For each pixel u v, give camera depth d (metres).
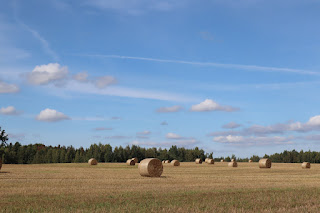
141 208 14.29
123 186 22.56
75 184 23.78
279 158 153.12
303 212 13.98
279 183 25.92
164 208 14.18
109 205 15.03
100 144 147.50
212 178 30.98
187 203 15.69
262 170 50.03
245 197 17.81
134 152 146.12
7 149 123.50
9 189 20.11
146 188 21.33
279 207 15.14
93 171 42.75
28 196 17.47
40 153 141.62
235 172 43.56
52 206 14.71
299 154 146.75
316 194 19.25
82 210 13.60
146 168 33.03
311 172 44.06
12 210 13.84
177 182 26.16
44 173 37.09
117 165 69.62
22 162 130.75
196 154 157.38
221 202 16.05
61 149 145.50
